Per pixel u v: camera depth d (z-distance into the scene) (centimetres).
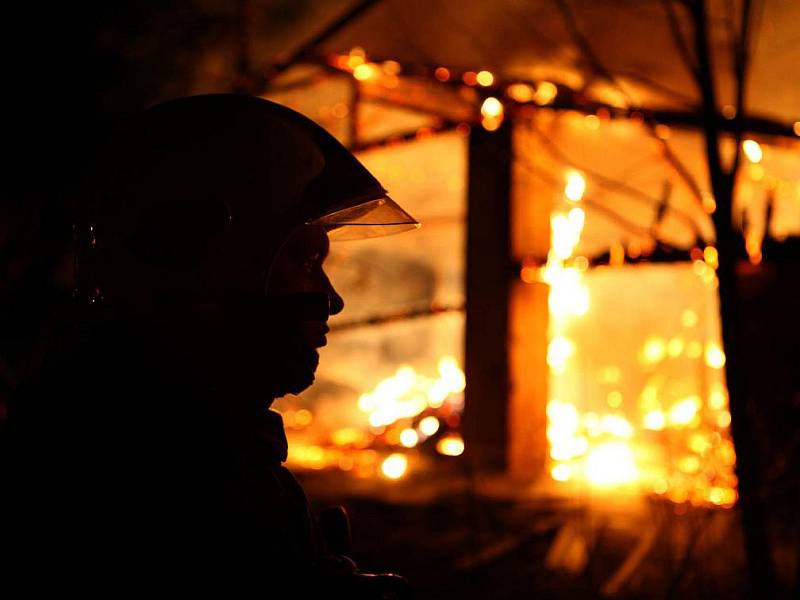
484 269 701
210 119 128
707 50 288
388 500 552
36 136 512
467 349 702
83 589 109
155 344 122
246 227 125
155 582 110
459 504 526
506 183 688
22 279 363
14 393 125
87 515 111
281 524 120
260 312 124
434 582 388
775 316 511
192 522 113
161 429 116
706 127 286
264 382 125
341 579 121
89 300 131
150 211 125
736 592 339
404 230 169
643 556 393
